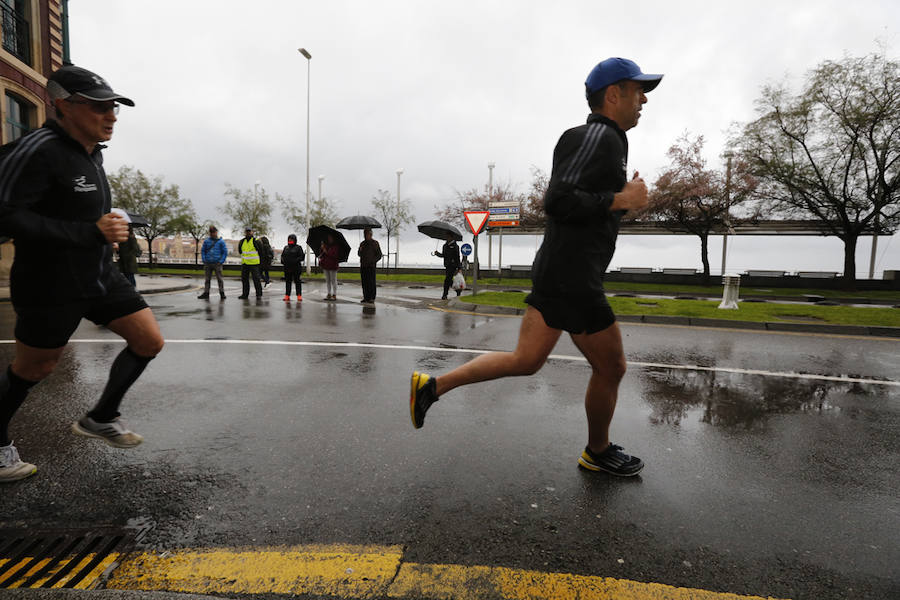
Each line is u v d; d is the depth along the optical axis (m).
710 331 7.94
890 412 3.66
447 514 2.07
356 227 13.90
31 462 2.48
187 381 4.09
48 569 1.69
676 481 2.44
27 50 14.86
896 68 23.00
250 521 1.99
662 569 1.75
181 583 1.63
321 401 3.59
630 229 42.56
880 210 25.48
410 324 8.02
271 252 17.66
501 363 2.22
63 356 4.95
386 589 1.62
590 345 2.20
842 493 2.36
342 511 2.08
